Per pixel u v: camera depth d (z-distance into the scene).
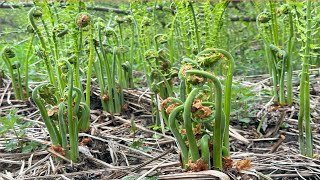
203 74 1.06
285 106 1.74
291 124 1.62
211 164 1.16
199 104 1.09
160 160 1.35
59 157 1.37
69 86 1.33
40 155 1.45
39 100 1.33
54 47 1.60
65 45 1.86
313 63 2.33
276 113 1.68
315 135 1.54
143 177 1.19
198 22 1.78
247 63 2.85
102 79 1.78
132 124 1.56
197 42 1.62
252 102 1.78
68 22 1.63
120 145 1.49
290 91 1.73
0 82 2.12
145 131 1.63
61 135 1.37
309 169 1.30
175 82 2.18
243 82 2.11
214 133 1.13
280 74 1.75
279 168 1.30
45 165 1.38
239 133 1.59
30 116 1.79
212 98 1.52
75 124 1.36
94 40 1.72
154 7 2.17
